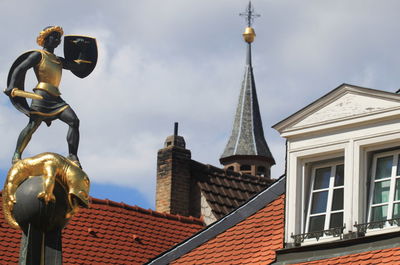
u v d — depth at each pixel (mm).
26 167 13898
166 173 35812
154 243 27969
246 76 57125
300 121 19766
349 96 19203
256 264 20484
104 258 26141
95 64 15406
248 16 61156
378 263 17594
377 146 18750
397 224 17953
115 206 28375
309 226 19219
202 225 30234
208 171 35906
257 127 52375
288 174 19719
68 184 13938
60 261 13781
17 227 13883
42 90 14828
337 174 19219
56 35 15266
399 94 18500
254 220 22031
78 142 14781
